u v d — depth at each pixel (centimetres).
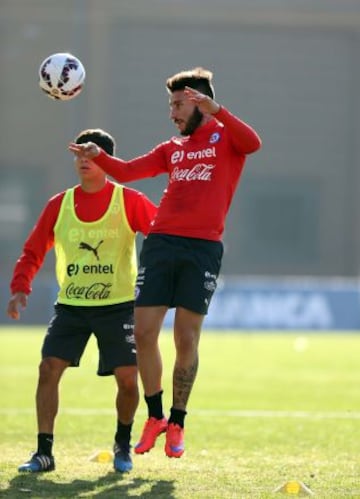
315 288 9512
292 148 15650
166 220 2398
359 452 2880
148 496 2142
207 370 5794
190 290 2362
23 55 15050
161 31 15400
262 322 9450
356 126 15662
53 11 14988
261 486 2291
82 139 2552
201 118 2422
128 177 2398
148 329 2359
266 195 15675
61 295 2498
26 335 8581
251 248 15625
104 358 2491
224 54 15500
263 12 15412
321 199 15700
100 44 15012
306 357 6719
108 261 2480
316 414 3856
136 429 3338
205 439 3141
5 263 15188
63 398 4325
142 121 15388
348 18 15500
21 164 15238
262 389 4797
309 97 15675
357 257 15650
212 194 2392
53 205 2530
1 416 3662
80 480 2325
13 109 15150
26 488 2214
